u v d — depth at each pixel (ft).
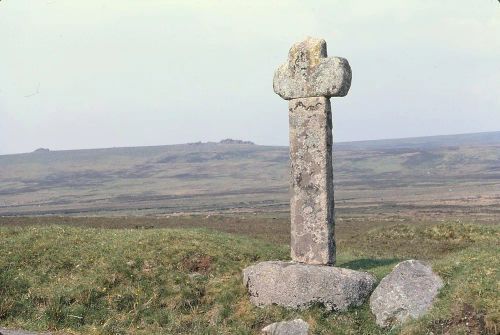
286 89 53.16
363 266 57.77
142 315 49.44
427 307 43.37
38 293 51.62
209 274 56.80
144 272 55.67
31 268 56.75
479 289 42.39
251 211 318.65
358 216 245.24
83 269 56.49
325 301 46.88
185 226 158.81
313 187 51.88
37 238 64.85
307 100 52.13
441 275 46.11
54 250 60.59
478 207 287.07
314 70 51.31
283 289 48.29
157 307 50.78
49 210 407.44
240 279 53.06
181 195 565.94
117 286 53.21
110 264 56.49
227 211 327.47
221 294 51.39
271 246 72.08
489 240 98.94
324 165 51.42
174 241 64.28
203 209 360.48
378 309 45.44
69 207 444.14
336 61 50.39
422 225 114.32
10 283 53.06
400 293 45.06
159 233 67.82
